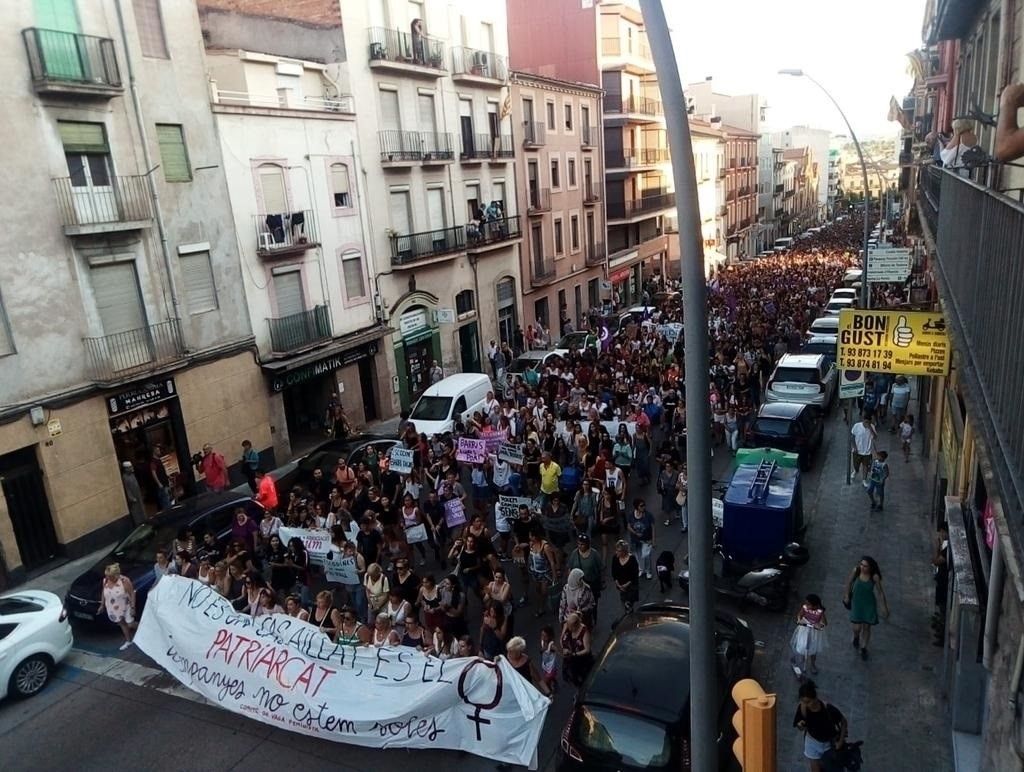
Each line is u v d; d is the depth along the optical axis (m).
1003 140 4.54
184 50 19.83
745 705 4.37
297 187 23.39
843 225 110.56
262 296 22.44
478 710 9.38
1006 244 4.98
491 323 34.22
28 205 16.36
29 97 16.33
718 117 75.38
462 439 17.86
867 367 12.28
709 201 68.75
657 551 15.15
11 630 11.63
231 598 12.51
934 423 17.41
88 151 17.64
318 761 9.88
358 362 26.45
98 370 17.73
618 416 20.09
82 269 17.48
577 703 8.60
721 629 10.16
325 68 25.31
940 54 23.22
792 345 29.88
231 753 10.16
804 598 12.98
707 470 5.14
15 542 16.23
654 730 8.04
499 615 10.69
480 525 13.01
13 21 15.99
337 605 13.90
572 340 33.19
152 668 12.38
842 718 8.32
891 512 16.31
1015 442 4.48
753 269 55.56
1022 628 5.47
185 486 20.19
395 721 9.65
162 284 19.41
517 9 47.19
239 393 21.72
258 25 26.34
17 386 16.27
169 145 19.59
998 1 11.22
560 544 14.24
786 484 13.62
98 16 17.69
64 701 11.58
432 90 29.17
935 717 9.76
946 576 11.27
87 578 14.02
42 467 16.75
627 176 52.03
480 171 32.62
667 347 27.33
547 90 38.72
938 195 13.53
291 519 15.38
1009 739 6.06
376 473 18.08
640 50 53.25
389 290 27.56
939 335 11.77
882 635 11.67
